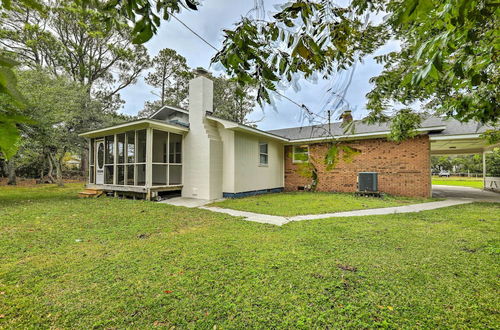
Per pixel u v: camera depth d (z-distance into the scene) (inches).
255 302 77.1
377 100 106.1
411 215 209.2
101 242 136.9
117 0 40.6
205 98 343.0
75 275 95.7
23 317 70.2
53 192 397.4
